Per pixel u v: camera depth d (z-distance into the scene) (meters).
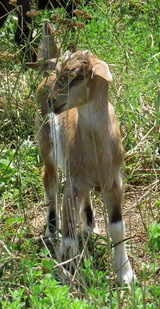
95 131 9.15
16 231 9.65
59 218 10.04
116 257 9.27
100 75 8.79
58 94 8.92
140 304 8.24
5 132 11.70
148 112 12.28
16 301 8.18
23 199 10.68
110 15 15.17
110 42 13.89
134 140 11.91
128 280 9.06
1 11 15.21
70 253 9.11
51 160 10.26
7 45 14.17
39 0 15.78
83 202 10.14
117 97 12.28
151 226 9.70
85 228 10.11
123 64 13.40
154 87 12.78
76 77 8.91
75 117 9.46
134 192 11.20
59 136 9.87
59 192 10.09
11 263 9.01
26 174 11.24
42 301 8.24
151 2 15.60
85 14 9.82
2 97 10.96
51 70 9.20
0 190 10.73
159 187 11.16
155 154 11.55
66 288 8.30
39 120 10.32
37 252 9.72
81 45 13.38
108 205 9.38
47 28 10.51
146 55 13.73
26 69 12.36
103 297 8.19
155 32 14.70
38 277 8.94
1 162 11.25
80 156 9.27
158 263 9.49
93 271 8.62
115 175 9.37
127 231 10.23
